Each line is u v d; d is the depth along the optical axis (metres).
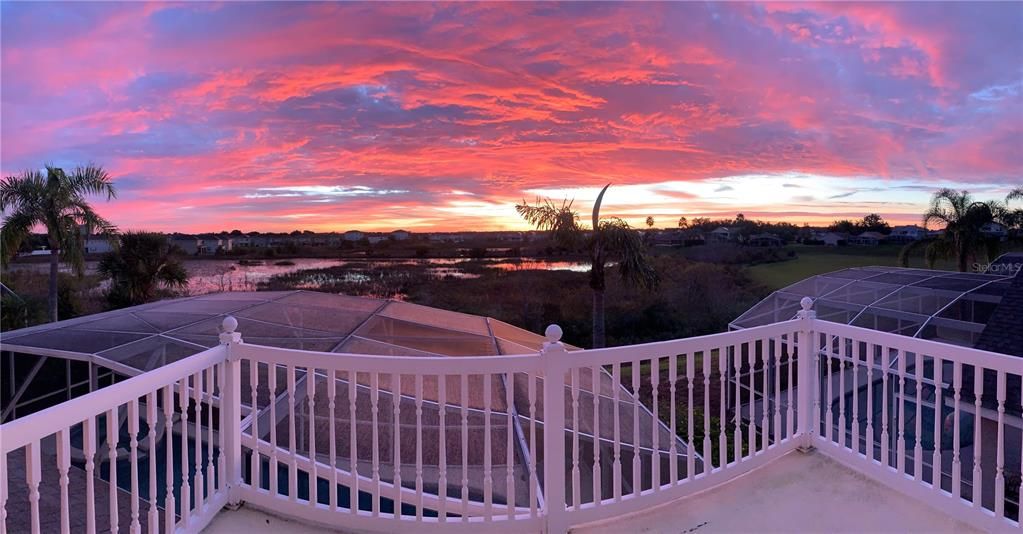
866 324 14.89
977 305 13.43
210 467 3.99
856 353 4.75
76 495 7.37
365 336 12.13
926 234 25.09
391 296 34.62
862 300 15.93
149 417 3.32
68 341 10.93
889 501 4.22
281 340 11.17
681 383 19.44
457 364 3.78
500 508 4.41
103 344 10.72
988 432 9.01
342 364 3.87
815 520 3.99
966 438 9.27
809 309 5.20
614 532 3.85
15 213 19.41
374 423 3.89
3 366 10.69
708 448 4.46
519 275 33.28
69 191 19.97
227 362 4.15
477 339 13.44
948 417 9.65
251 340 11.01
